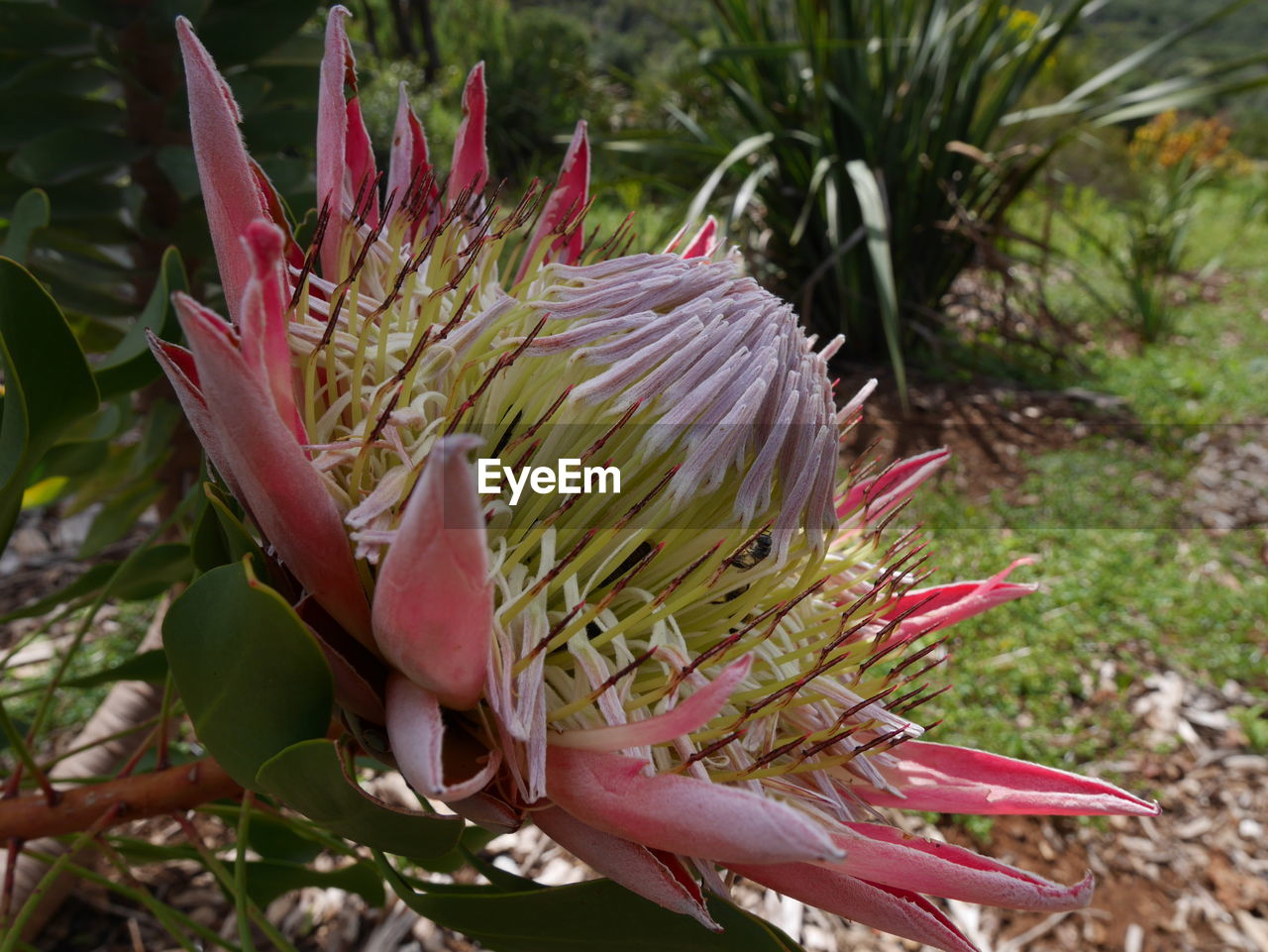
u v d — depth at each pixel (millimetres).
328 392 224
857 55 1398
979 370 1544
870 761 254
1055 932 656
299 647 193
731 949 222
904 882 220
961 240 1543
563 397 226
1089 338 1842
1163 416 1472
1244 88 1217
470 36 3924
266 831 404
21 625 745
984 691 843
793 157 1426
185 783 285
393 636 187
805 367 232
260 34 410
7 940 272
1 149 410
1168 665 922
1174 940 655
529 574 227
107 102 425
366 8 3443
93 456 449
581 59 4066
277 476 185
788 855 175
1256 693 899
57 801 287
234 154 205
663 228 1395
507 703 194
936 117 1455
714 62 1459
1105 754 817
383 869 246
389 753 215
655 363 225
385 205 261
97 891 550
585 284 246
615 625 227
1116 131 3047
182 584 464
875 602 263
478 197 278
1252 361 1794
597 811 199
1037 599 971
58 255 467
